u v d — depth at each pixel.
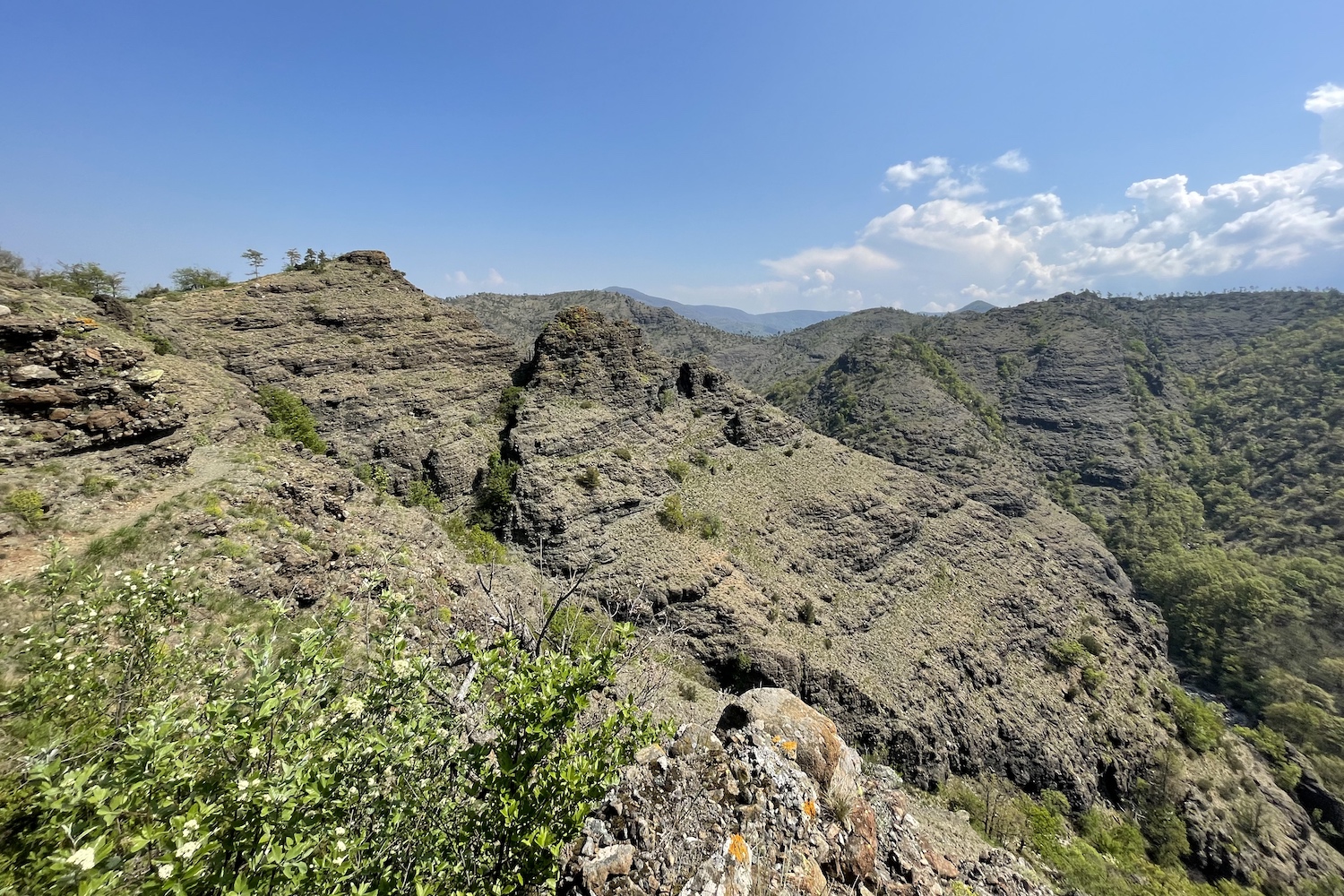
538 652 12.82
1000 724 54.09
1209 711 73.06
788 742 11.38
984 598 68.50
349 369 55.66
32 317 22.55
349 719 6.18
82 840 4.76
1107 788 56.78
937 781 44.91
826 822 10.22
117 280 59.16
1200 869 52.94
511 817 5.93
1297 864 55.44
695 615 46.28
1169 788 57.97
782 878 8.55
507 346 69.56
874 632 56.34
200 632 14.87
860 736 45.31
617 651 7.28
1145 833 53.66
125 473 21.27
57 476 19.08
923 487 81.44
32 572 14.70
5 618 11.98
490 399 62.75
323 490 28.45
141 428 22.50
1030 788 51.47
